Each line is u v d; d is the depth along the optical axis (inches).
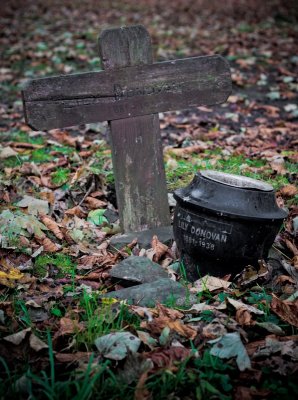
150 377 101.3
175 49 397.1
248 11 541.3
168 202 164.7
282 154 211.3
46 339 114.5
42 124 146.3
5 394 98.7
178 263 144.9
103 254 150.0
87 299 123.4
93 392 99.4
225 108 281.4
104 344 108.6
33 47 398.3
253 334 117.0
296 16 515.5
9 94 302.7
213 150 219.0
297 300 124.3
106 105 151.3
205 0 613.0
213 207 127.2
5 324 118.1
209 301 129.4
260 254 132.7
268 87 317.4
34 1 592.7
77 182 183.6
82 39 427.5
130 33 149.9
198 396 98.4
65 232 156.3
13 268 138.3
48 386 96.7
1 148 212.1
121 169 157.5
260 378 104.6
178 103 157.4
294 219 158.2
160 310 120.6
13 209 164.7
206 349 111.6
